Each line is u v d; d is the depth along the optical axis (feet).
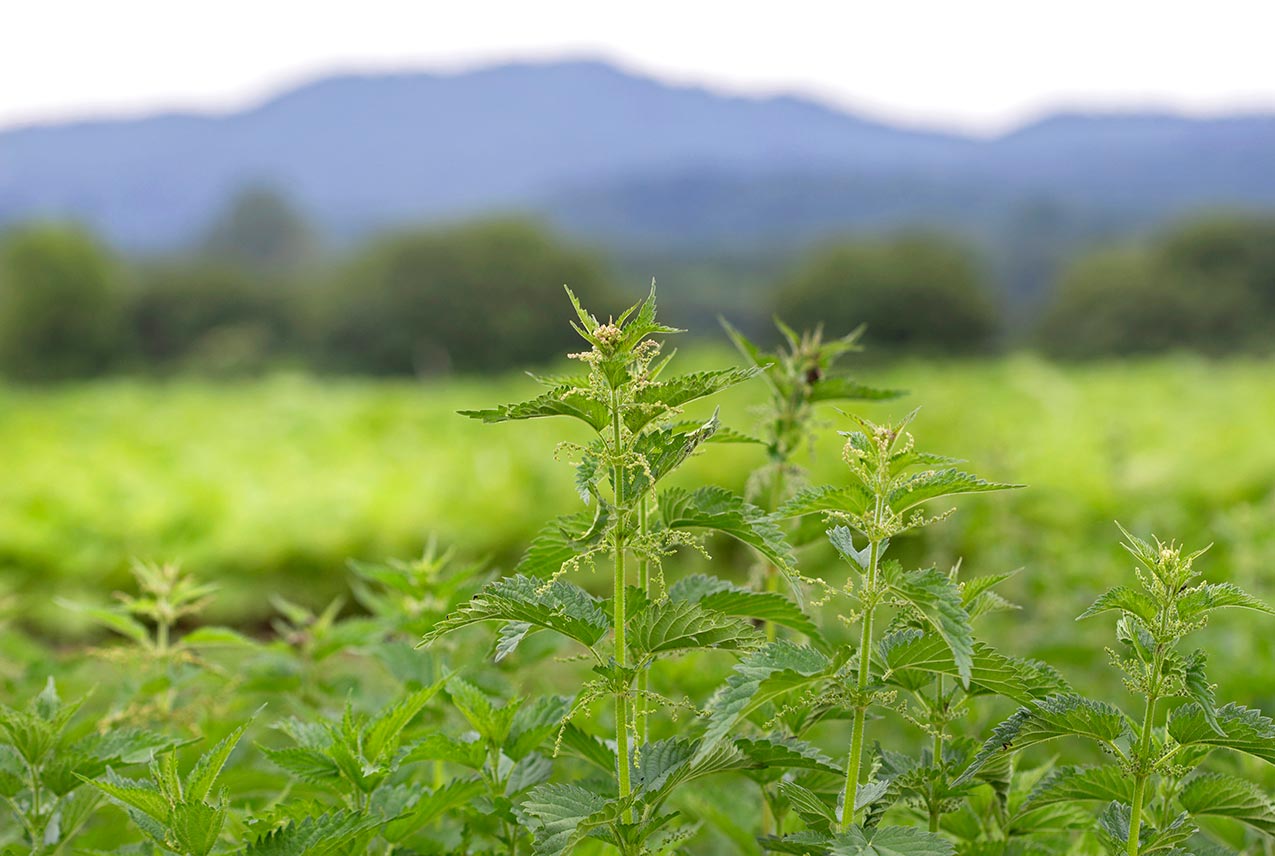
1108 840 6.59
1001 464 21.57
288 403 59.62
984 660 5.83
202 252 384.27
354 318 206.59
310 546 29.40
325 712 10.41
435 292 200.75
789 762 6.45
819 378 10.14
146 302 223.92
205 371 206.80
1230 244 203.41
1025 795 7.99
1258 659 13.50
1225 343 196.44
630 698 6.49
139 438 47.80
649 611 5.94
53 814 7.69
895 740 13.20
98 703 13.15
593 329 5.80
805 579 5.96
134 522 30.22
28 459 40.14
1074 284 215.51
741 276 432.25
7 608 14.73
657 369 6.04
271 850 6.23
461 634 10.67
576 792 6.22
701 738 6.63
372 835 6.56
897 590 5.74
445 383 87.92
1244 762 9.65
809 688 6.75
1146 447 36.06
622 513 5.85
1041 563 19.15
